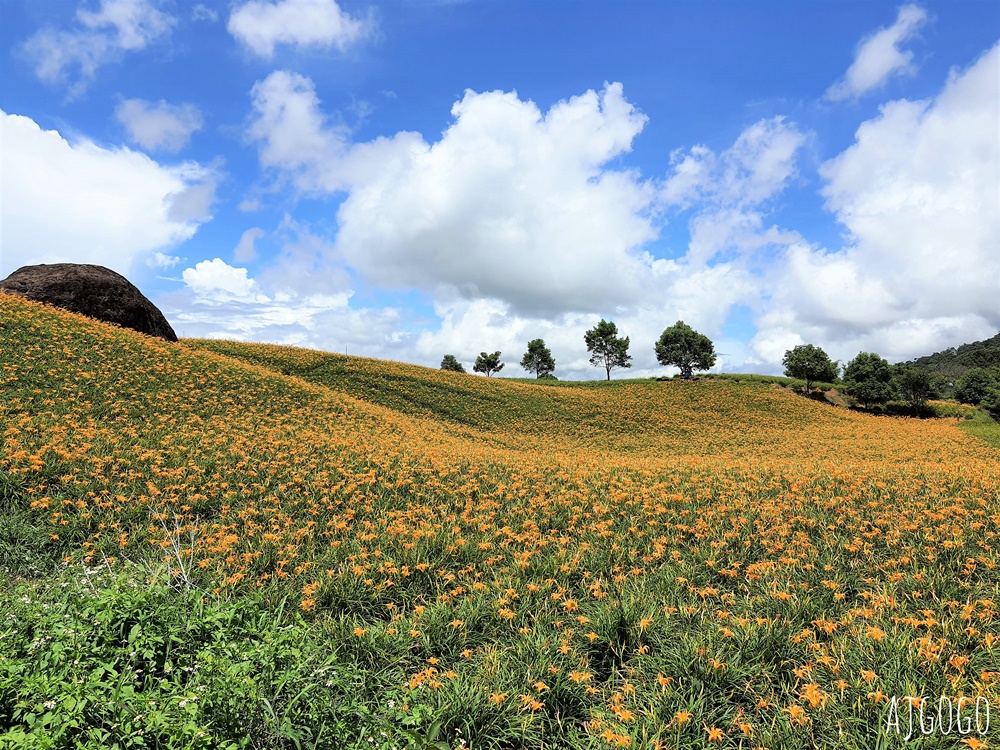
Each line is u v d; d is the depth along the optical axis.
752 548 8.01
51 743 2.73
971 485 10.66
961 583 6.29
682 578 6.89
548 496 11.45
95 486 9.30
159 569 5.59
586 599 6.58
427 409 31.41
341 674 4.37
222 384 20.28
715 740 4.14
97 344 19.42
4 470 9.09
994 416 49.06
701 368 65.62
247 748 3.38
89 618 4.14
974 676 4.62
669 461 17.17
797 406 45.50
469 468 13.59
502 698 4.34
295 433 15.99
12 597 5.12
